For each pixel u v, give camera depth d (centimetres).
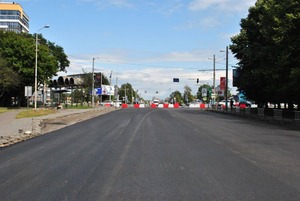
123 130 2234
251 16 4747
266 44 4269
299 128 2547
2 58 6219
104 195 728
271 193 738
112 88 12500
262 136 1892
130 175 918
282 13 3600
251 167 1022
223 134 1978
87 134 2008
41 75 6862
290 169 995
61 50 9025
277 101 4844
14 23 13288
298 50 3431
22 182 850
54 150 1386
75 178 888
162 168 1008
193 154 1258
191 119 3459
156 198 703
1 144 1612
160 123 2866
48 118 3603
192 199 695
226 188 780
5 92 7169
